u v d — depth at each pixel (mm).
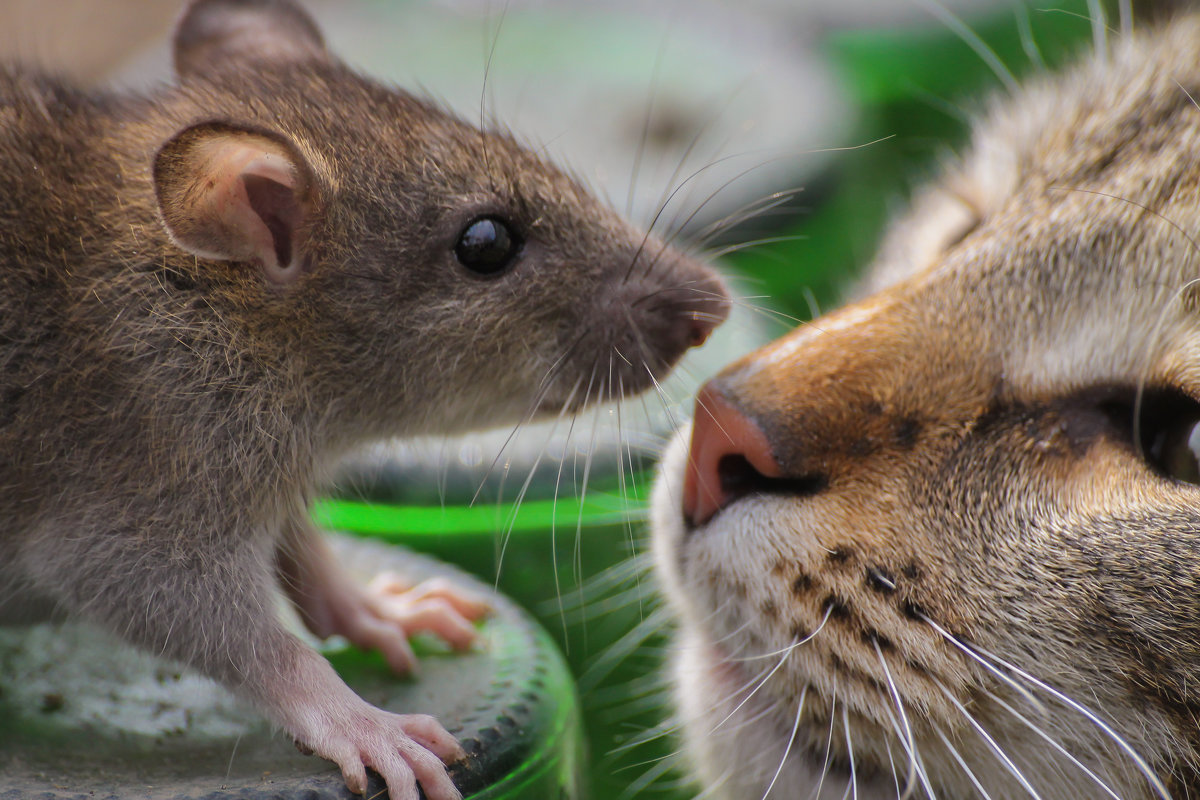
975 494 617
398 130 646
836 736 619
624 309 647
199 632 628
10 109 641
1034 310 621
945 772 617
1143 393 616
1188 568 612
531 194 646
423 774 615
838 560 617
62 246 634
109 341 632
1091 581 614
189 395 634
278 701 623
